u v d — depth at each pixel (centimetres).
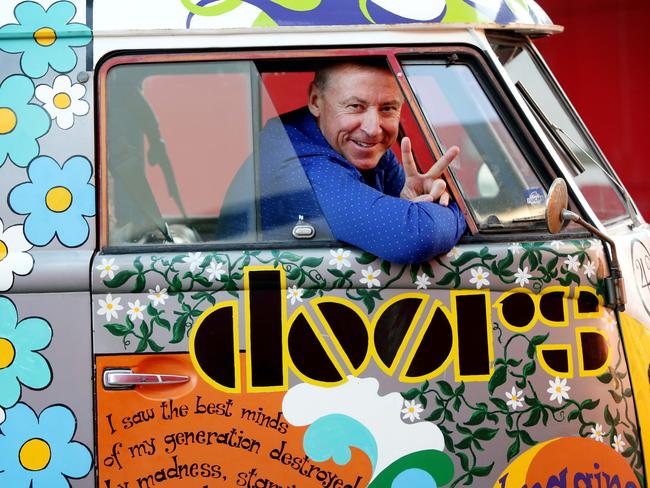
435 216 366
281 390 363
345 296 368
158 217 378
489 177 389
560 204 358
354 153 393
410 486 368
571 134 448
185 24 378
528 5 422
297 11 383
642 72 987
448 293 372
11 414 360
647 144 995
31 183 368
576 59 1002
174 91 380
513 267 375
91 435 360
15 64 373
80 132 371
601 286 382
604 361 380
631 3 983
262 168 383
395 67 385
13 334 361
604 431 379
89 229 366
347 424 365
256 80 384
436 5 392
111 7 379
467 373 371
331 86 389
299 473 364
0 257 362
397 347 368
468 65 393
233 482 362
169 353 362
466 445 369
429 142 387
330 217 374
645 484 387
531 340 374
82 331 361
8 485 360
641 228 455
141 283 362
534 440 373
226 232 379
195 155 382
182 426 361
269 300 365
